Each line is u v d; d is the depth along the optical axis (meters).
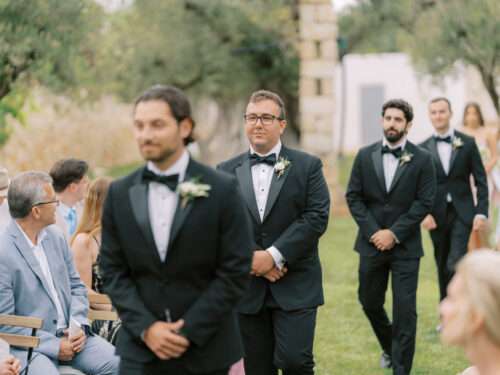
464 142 7.82
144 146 3.45
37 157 18.88
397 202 6.29
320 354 6.89
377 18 18.80
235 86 20.84
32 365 4.64
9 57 10.33
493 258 2.51
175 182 3.54
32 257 4.82
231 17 18.88
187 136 3.55
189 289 3.57
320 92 17.58
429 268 10.95
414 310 6.12
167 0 18.48
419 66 16.34
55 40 10.80
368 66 30.28
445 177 7.82
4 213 5.92
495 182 10.01
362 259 6.37
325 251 12.46
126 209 3.58
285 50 19.67
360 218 6.35
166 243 3.54
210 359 3.60
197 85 20.86
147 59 18.64
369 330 7.69
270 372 5.24
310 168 5.11
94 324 5.48
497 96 14.45
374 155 6.41
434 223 7.85
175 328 3.49
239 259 3.57
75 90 12.70
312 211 5.04
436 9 15.50
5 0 10.04
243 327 5.17
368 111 30.52
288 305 5.00
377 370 6.45
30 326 4.46
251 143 5.13
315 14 17.42
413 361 6.65
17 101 13.18
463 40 14.72
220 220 3.56
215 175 3.61
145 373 3.62
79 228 5.62
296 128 22.69
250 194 5.11
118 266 3.67
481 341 2.50
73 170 6.14
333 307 8.63
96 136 22.50
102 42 13.55
